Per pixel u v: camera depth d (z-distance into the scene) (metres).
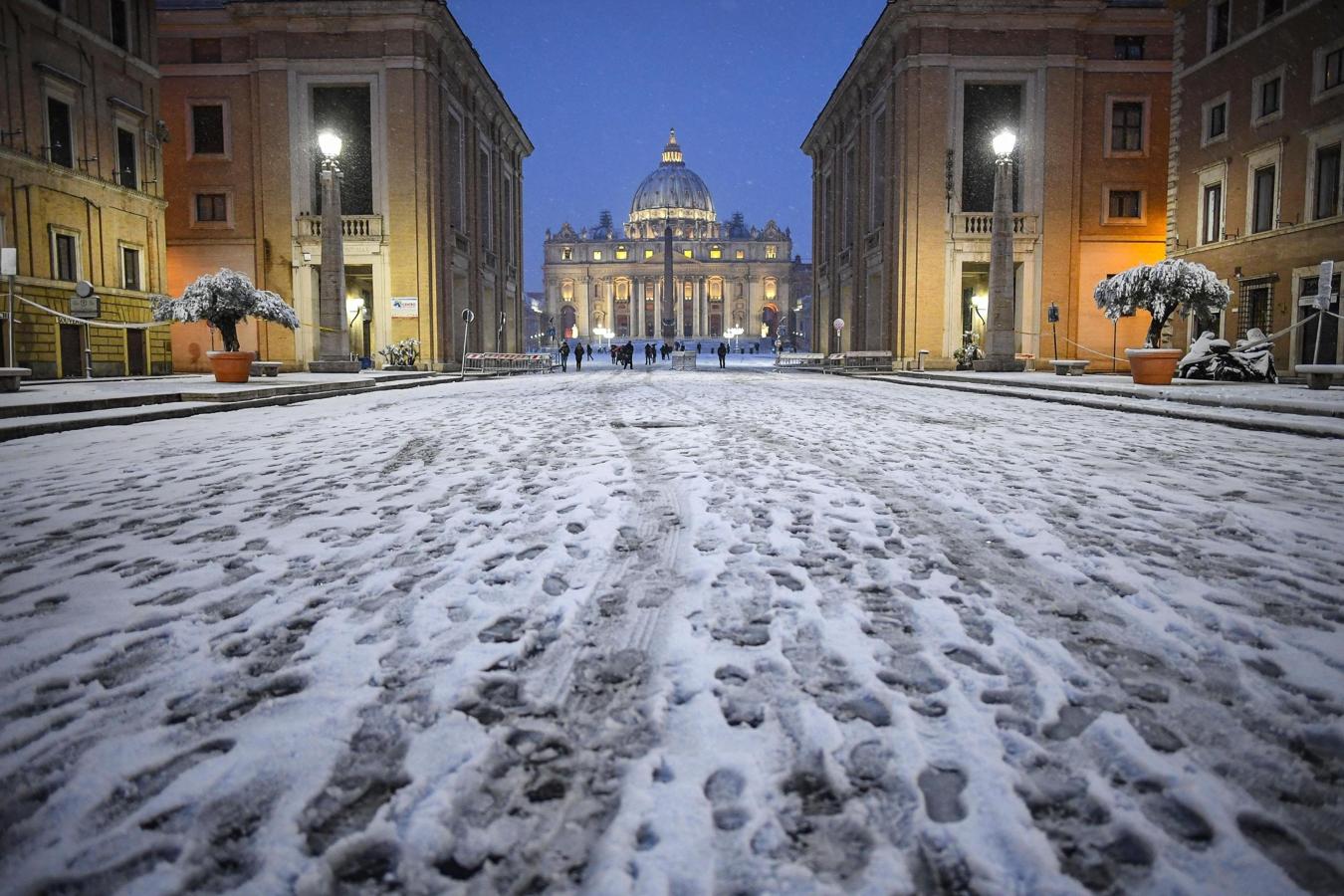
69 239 26.34
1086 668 2.66
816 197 54.38
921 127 35.22
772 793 1.92
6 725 2.29
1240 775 2.00
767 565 3.88
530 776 2.00
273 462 7.57
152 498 5.74
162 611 3.25
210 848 1.72
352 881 1.62
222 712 2.36
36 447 8.73
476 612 3.22
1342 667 2.66
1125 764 2.05
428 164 35.66
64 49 25.88
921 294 35.69
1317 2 22.62
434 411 13.88
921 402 16.00
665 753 2.11
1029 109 35.59
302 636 2.97
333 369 27.19
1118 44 36.19
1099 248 36.69
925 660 2.72
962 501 5.45
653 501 5.46
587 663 2.69
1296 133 23.55
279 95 35.94
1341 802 1.89
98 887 1.60
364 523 4.88
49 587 3.60
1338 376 17.31
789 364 54.75
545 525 4.75
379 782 1.98
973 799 1.89
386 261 35.94
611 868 1.64
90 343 26.81
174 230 37.03
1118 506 5.31
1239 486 6.08
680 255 152.12
